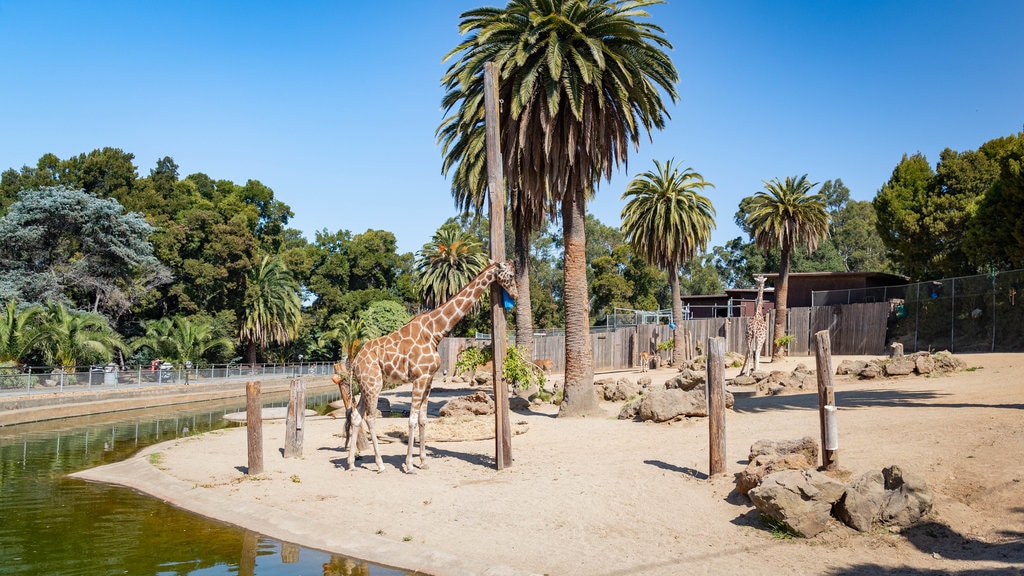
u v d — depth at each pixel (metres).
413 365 13.63
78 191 48.22
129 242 50.09
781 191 41.47
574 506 10.47
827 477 8.95
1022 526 8.09
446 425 19.38
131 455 17.97
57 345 36.44
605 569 7.99
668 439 15.19
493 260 14.27
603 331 50.94
